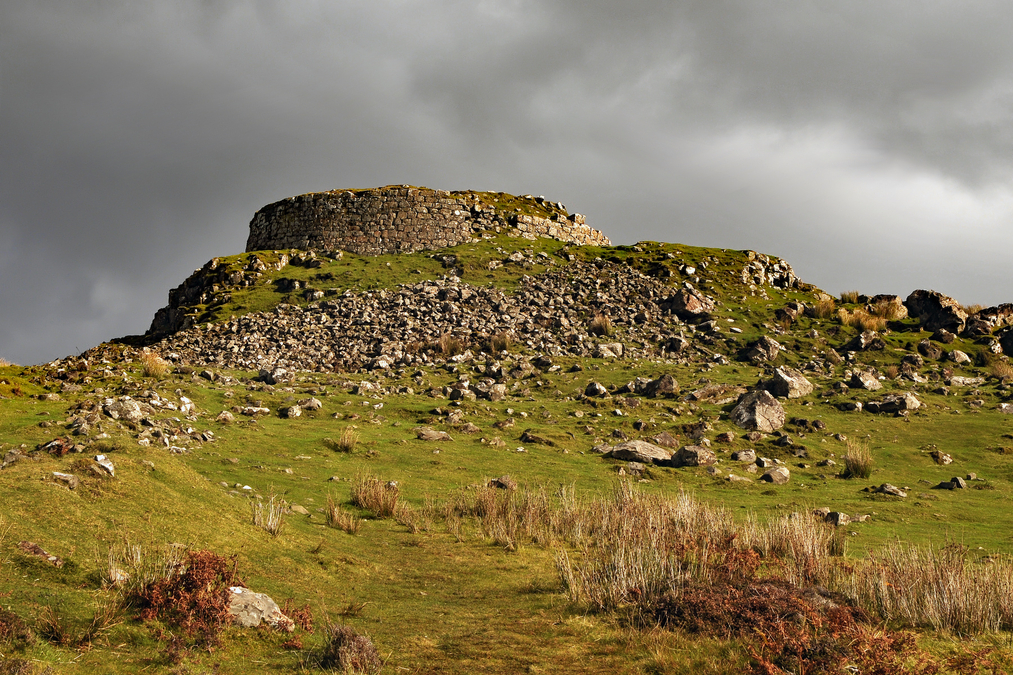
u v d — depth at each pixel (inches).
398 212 1891.0
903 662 302.2
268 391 1001.5
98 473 400.5
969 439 904.3
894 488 732.0
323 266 1727.4
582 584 420.5
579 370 1182.9
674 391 1067.3
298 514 545.3
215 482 589.0
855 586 399.2
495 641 334.6
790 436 911.7
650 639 334.0
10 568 292.7
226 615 298.2
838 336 1386.6
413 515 602.2
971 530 616.1
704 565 415.5
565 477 757.9
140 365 1077.8
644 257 1742.1
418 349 1275.8
